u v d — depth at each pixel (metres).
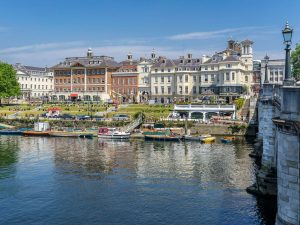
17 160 66.56
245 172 54.97
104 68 176.75
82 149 79.25
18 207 41.59
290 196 22.47
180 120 108.44
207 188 46.97
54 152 75.25
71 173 56.31
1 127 117.31
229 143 85.56
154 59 177.25
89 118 120.31
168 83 162.25
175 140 91.31
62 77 187.38
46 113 129.25
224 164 60.78
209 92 147.12
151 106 135.12
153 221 36.91
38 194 46.03
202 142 87.94
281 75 130.38
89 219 37.94
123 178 52.94
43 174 55.84
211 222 36.06
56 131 105.81
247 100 126.44
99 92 173.75
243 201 41.53
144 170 57.62
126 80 173.25
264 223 35.41
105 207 41.19
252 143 85.00
